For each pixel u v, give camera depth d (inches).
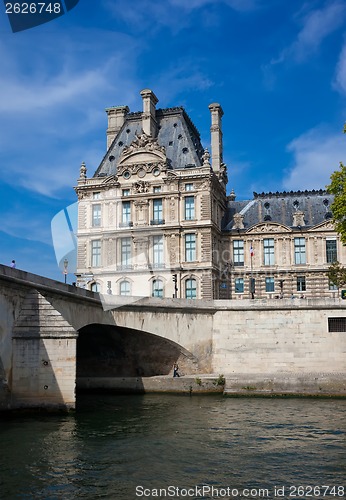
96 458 1031.6
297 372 2059.5
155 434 1243.2
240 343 2139.5
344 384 1860.2
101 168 3216.0
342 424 1358.3
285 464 1003.9
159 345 2108.8
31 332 1422.2
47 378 1423.5
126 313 1919.3
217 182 3068.4
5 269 1333.7
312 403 1715.1
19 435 1203.9
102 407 1657.2
